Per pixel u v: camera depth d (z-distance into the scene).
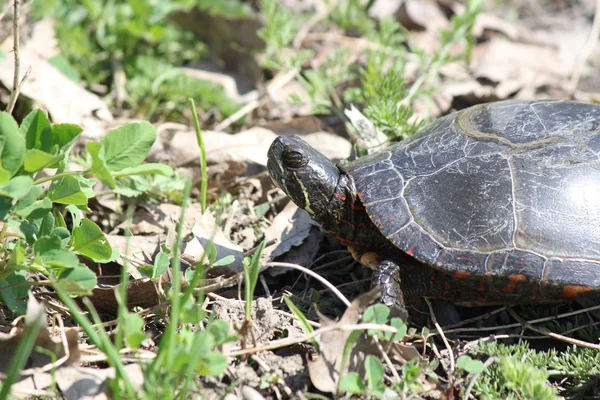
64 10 6.06
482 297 3.47
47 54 5.32
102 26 6.13
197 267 2.79
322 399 2.90
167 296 3.18
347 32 7.01
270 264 3.30
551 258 3.22
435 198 3.43
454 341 3.40
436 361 3.15
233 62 6.41
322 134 4.93
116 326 3.28
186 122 5.59
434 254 3.30
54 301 3.32
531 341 3.53
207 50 6.61
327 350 2.90
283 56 5.59
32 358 2.84
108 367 2.97
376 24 7.12
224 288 3.74
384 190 3.53
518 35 7.38
